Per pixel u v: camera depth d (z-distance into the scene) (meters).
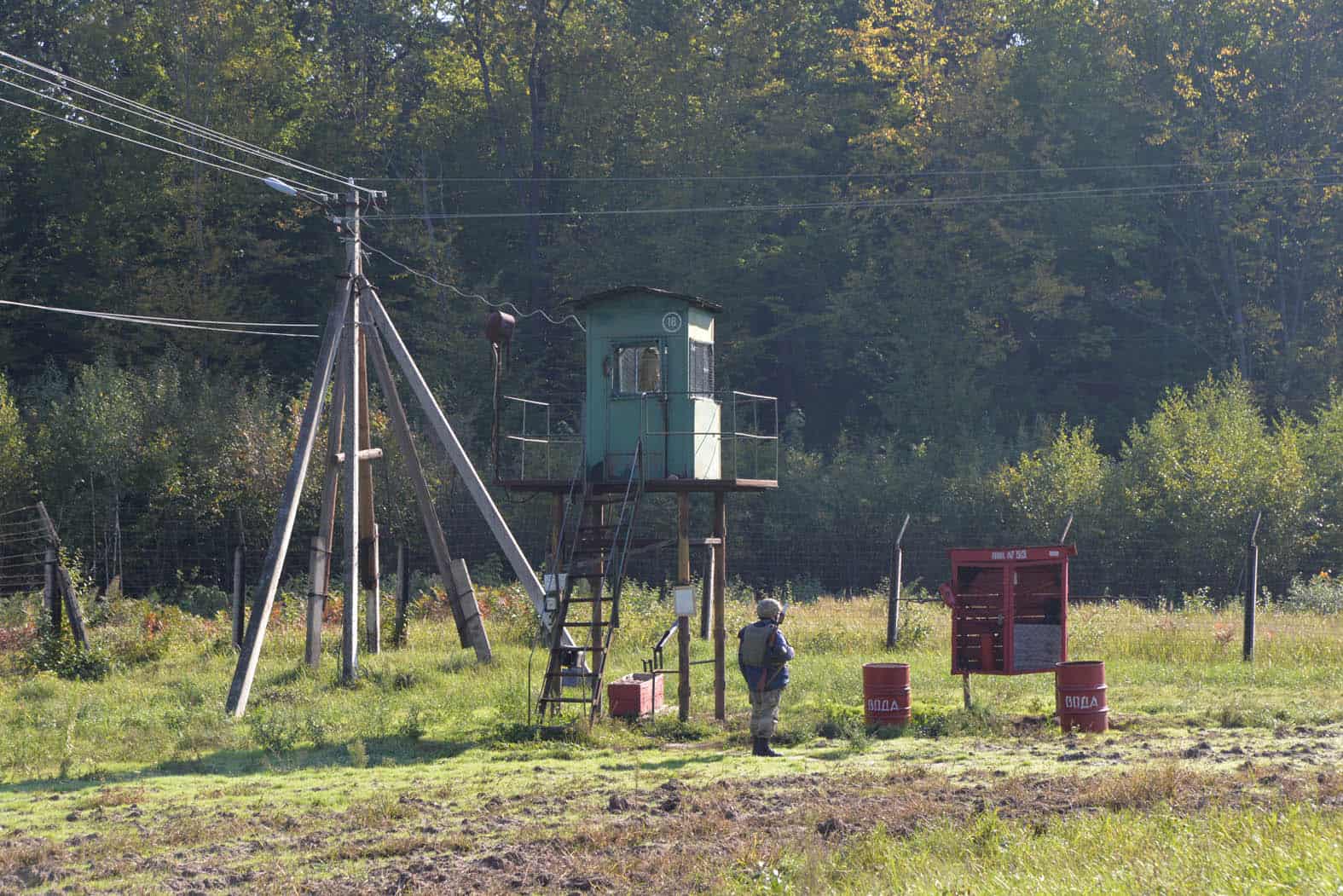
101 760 18.81
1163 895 8.78
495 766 17.73
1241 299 76.12
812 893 10.05
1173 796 13.27
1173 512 52.03
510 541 30.41
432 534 31.84
